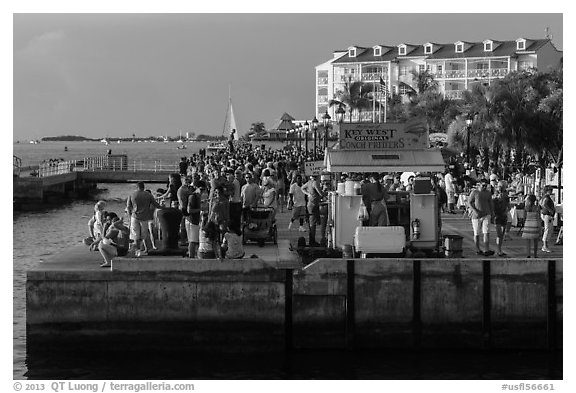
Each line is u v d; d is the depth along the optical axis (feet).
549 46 424.46
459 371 72.33
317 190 92.73
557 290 77.30
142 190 84.58
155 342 76.48
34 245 150.20
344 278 76.79
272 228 95.30
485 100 208.13
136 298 76.33
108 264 78.38
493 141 205.05
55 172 272.51
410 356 76.43
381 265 76.84
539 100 204.13
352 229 85.05
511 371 72.38
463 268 77.05
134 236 83.97
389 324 77.05
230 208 81.82
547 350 77.41
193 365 74.28
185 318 76.54
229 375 71.26
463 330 77.25
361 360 75.25
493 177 148.05
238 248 78.02
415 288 76.95
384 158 86.58
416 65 452.35
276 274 76.54
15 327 84.38
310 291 76.79
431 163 86.43
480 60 429.38
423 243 85.51
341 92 426.10
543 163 204.54
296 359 75.51
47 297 76.18
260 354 76.64
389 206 87.15
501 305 77.36
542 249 90.68
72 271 76.18
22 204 241.14
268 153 263.90
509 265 77.15
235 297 76.59
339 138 87.40
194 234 81.00
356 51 475.72
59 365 73.87
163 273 76.23
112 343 76.38
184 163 174.91
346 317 76.95
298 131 403.13
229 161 175.52
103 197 282.77
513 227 112.16
